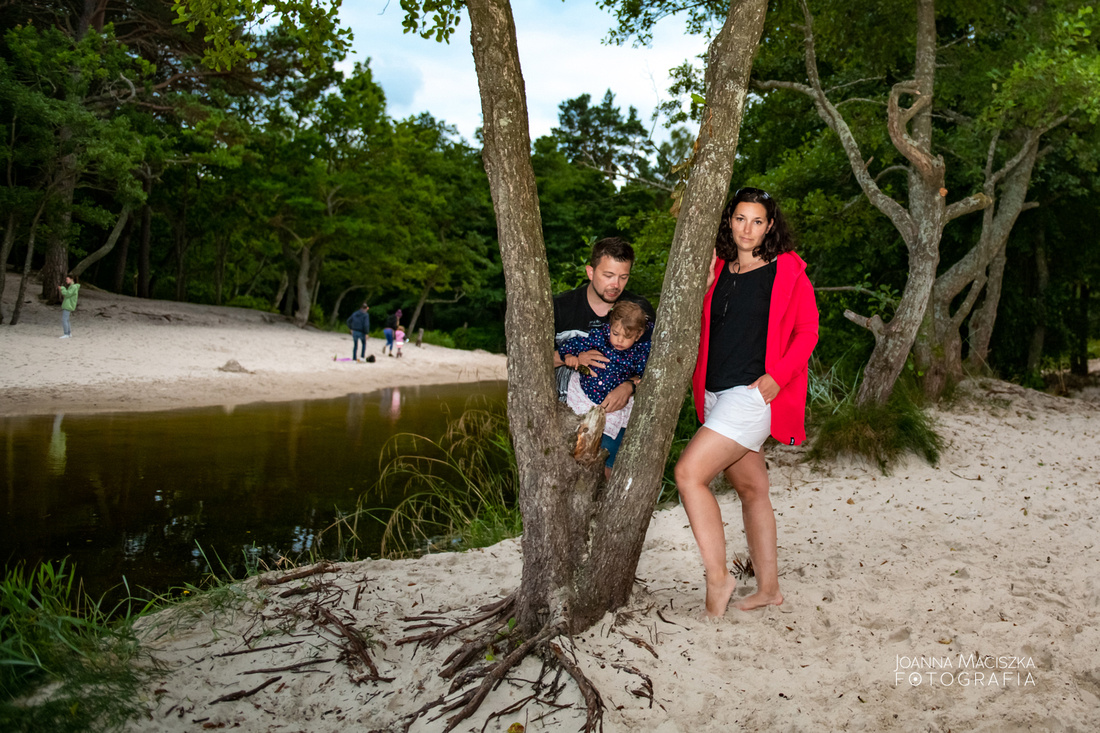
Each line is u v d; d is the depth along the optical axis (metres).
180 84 30.52
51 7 27.64
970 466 6.59
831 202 11.01
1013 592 3.43
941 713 2.37
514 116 2.82
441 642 3.00
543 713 2.43
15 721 2.46
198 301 40.62
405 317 50.72
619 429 3.41
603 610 3.02
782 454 7.03
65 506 6.62
